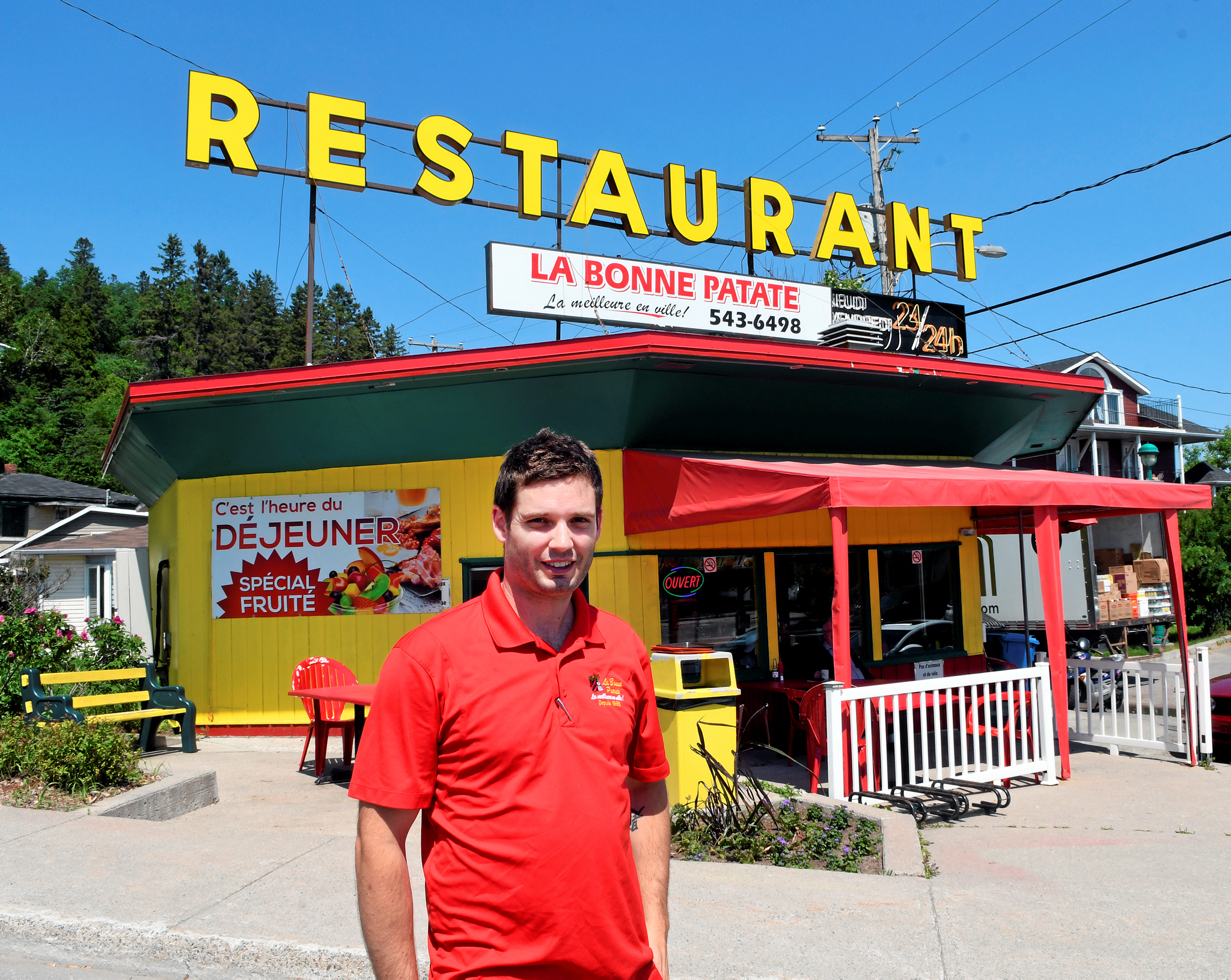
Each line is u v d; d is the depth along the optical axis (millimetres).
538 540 2100
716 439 10156
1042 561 8273
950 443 11836
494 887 1943
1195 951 4254
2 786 6957
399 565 10430
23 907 4574
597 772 2062
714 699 7012
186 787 7230
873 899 4844
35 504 32625
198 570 10914
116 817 6453
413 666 2018
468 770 1997
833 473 7566
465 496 10328
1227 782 8141
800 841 6102
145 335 91875
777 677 9969
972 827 6699
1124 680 9734
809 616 10406
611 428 9578
